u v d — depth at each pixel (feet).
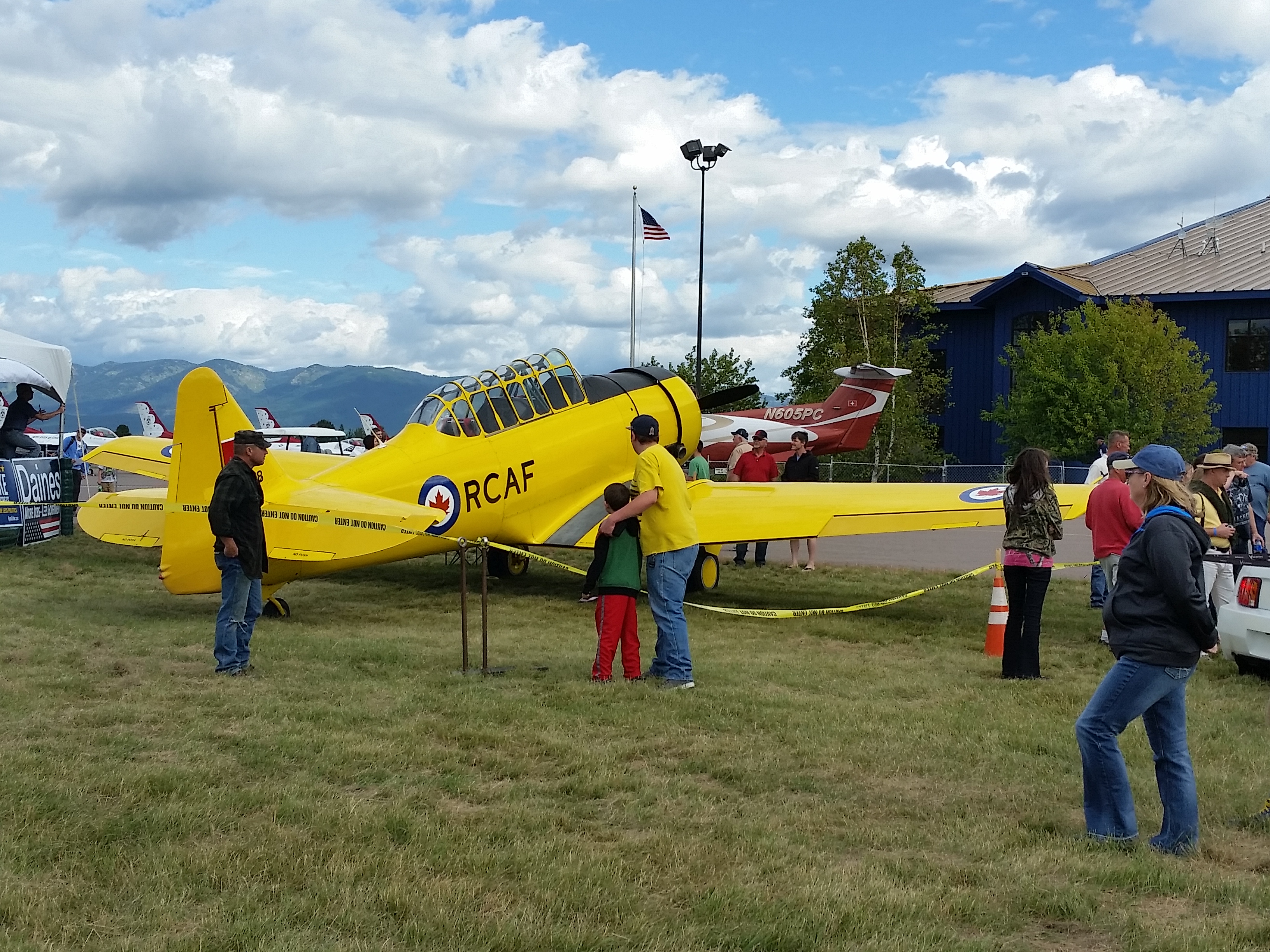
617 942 9.83
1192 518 12.25
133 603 29.89
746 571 41.91
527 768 15.30
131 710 17.71
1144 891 11.51
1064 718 18.81
